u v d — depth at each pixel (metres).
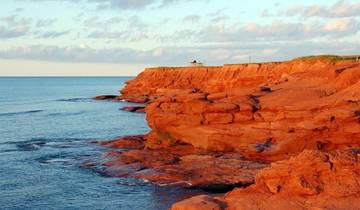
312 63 105.19
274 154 51.84
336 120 50.59
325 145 50.88
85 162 57.53
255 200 31.11
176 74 165.50
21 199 43.47
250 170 48.75
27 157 62.22
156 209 40.38
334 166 31.59
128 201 42.56
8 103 168.75
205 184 46.06
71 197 43.97
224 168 49.88
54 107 148.50
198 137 60.22
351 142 49.91
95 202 42.38
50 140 77.31
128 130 92.56
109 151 64.56
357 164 31.34
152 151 59.44
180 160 54.59
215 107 58.88
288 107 54.56
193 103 60.69
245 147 55.75
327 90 59.03
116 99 172.88
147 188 46.25
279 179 32.06
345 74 59.91
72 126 98.62
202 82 150.75
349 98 54.09
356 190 30.48
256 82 111.12
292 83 67.81
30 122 105.38
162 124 63.00
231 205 30.58
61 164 57.59
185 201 31.23
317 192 30.72
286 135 52.97
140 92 173.00
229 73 139.12
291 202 30.41
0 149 68.56
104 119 112.12
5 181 49.72
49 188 46.97
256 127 55.81
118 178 50.00
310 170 31.66
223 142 57.91
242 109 57.62
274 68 116.94
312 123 51.44
